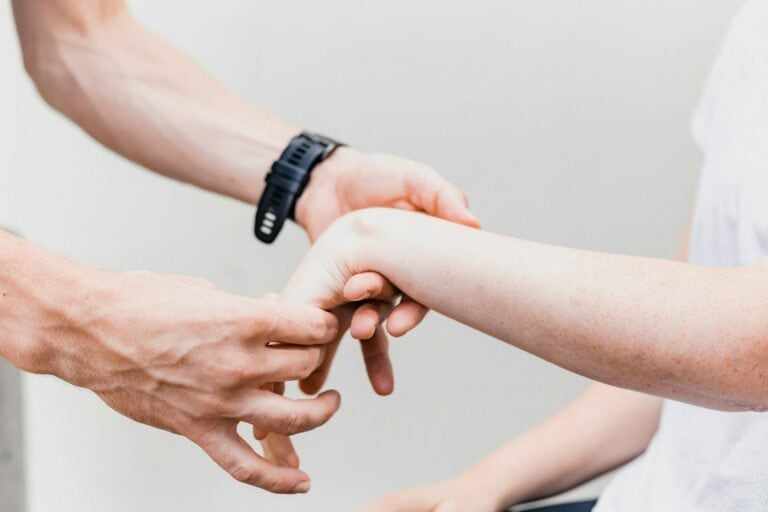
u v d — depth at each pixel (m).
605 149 1.29
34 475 1.56
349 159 1.07
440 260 0.88
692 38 1.25
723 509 0.91
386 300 0.95
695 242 0.97
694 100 1.26
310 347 0.93
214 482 1.50
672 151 1.28
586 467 1.05
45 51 1.14
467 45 1.29
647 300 0.81
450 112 1.31
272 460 1.00
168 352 0.89
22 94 1.41
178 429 0.93
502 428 1.39
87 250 1.45
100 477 1.54
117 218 1.43
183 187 1.40
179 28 1.34
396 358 1.39
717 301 0.80
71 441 1.54
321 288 0.94
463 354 1.38
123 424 1.51
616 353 0.82
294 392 1.44
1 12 1.40
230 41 1.34
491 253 0.87
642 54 1.26
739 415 0.90
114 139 1.14
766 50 0.94
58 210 1.45
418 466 1.42
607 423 1.05
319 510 1.46
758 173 0.89
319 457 1.44
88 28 1.13
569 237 1.33
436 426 1.41
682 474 0.95
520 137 1.31
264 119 1.12
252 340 0.90
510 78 1.29
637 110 1.28
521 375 1.38
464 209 1.00
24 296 0.90
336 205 1.07
